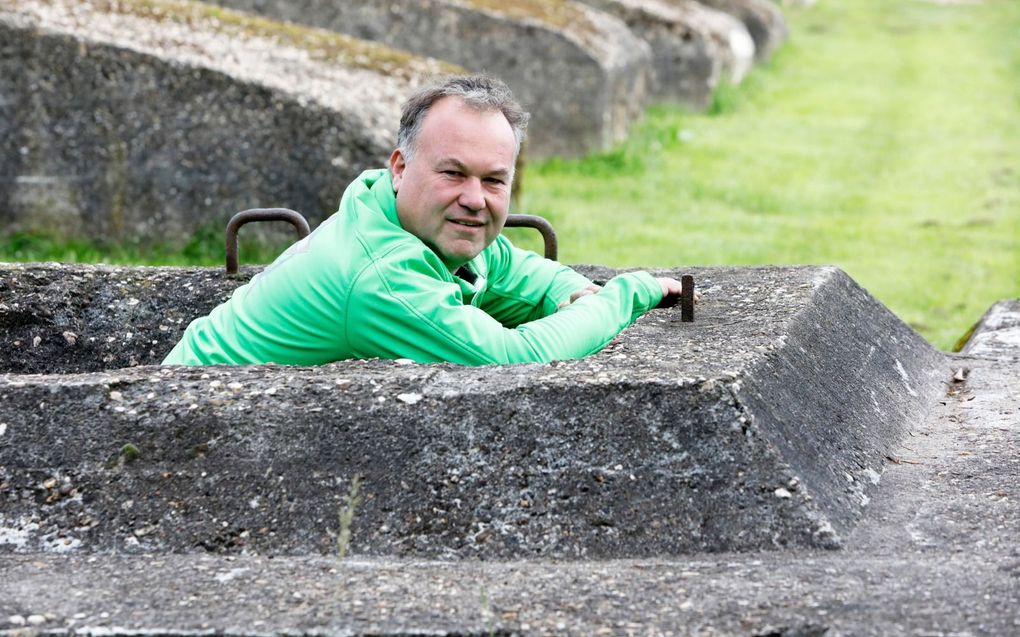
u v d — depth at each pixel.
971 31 36.00
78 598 4.05
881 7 41.00
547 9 19.78
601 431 4.59
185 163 12.69
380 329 5.24
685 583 4.10
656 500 4.48
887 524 4.64
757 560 4.30
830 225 16.55
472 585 4.12
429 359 5.25
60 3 13.01
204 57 12.66
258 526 4.49
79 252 12.76
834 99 26.25
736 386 4.67
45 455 4.64
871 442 5.33
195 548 4.46
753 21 29.94
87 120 12.68
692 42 23.83
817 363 5.61
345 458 4.58
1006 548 4.37
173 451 4.62
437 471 4.55
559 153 19.41
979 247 15.51
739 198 17.97
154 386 4.79
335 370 4.97
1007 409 6.08
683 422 4.59
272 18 18.52
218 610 3.95
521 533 4.45
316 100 12.47
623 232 15.44
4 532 4.50
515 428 4.60
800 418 4.98
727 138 22.09
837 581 4.08
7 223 12.86
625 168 19.12
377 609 3.95
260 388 4.75
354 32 18.67
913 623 3.79
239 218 7.08
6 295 6.88
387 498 4.51
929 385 6.47
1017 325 7.68
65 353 6.91
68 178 12.79
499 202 5.50
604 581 4.12
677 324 5.92
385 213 5.50
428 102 5.42
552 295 6.38
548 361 5.34
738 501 4.47
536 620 3.87
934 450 5.47
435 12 18.66
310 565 4.30
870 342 6.39
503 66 19.03
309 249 5.43
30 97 12.64
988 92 27.06
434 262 5.39
